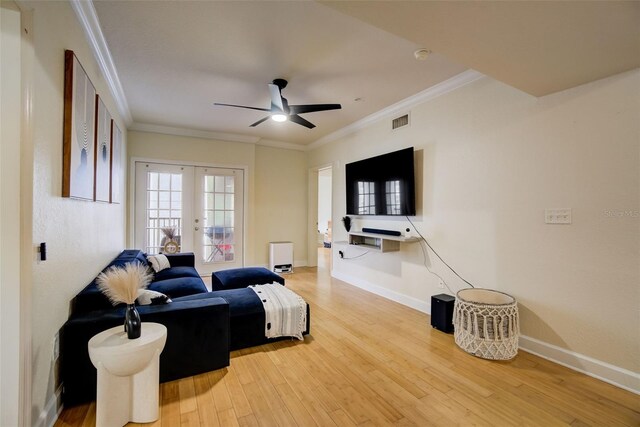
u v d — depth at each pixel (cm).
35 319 141
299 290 443
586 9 141
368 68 285
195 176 520
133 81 315
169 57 267
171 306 209
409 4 141
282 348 256
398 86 324
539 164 242
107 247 304
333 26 222
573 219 223
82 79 203
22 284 131
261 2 197
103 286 177
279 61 273
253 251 572
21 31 131
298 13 208
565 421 170
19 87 131
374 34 232
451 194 314
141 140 477
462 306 254
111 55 262
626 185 199
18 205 131
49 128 156
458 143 306
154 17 212
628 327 199
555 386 202
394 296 390
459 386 203
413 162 348
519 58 186
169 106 392
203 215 527
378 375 215
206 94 352
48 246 155
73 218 193
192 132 508
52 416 160
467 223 297
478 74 285
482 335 239
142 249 479
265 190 593
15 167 130
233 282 339
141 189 479
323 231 1015
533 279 246
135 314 164
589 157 215
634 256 196
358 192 440
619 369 202
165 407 179
